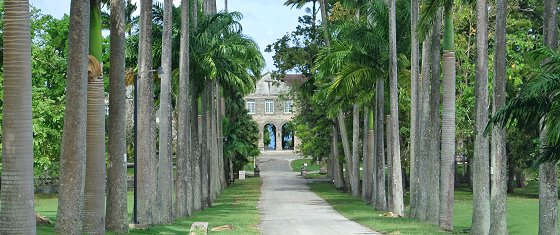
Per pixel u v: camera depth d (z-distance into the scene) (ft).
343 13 147.64
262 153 387.75
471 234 69.82
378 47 109.60
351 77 110.32
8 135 40.24
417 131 100.27
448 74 81.51
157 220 85.35
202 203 126.72
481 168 69.05
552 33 62.28
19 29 40.45
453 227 83.51
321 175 276.82
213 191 146.30
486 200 69.05
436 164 89.04
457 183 189.78
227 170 219.82
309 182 231.30
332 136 198.39
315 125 198.80
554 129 45.06
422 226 83.46
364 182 146.82
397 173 107.34
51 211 93.91
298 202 143.23
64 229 51.31
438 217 88.48
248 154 255.70
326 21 154.81
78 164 51.44
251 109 398.62
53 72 135.13
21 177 40.32
